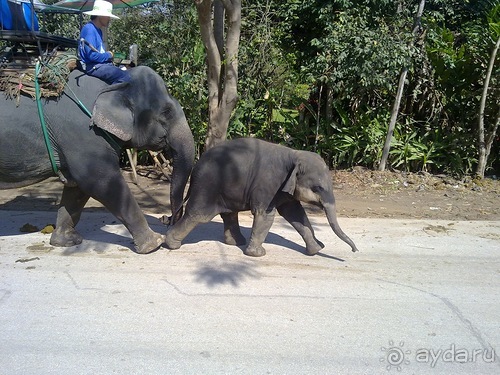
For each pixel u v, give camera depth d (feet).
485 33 31.63
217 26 26.89
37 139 16.15
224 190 16.92
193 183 17.13
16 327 12.39
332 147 33.58
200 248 18.24
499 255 18.51
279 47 34.30
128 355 11.29
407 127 35.12
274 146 17.12
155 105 17.03
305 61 34.88
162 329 12.43
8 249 17.75
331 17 32.42
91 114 16.03
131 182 30.45
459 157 33.14
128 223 17.16
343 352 11.63
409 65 30.32
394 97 34.27
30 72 16.19
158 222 21.48
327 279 15.75
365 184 30.71
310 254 17.80
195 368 10.86
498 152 35.12
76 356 11.21
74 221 18.33
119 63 19.21
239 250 18.13
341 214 24.12
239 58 31.17
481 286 15.64
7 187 16.89
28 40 16.56
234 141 17.33
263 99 32.96
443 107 35.06
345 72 30.19
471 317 13.55
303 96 33.76
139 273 15.78
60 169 16.78
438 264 17.44
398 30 31.27
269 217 17.20
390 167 34.19
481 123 31.94
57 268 16.08
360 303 14.16
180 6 32.73
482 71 33.04
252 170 16.76
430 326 12.99
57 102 16.06
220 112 24.72
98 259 16.93
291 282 15.42
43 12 22.33
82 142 16.14
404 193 28.96
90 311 13.26
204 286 14.93
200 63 31.99
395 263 17.40
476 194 28.94
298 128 34.22
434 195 28.58
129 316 13.04
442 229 21.53
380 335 12.46
